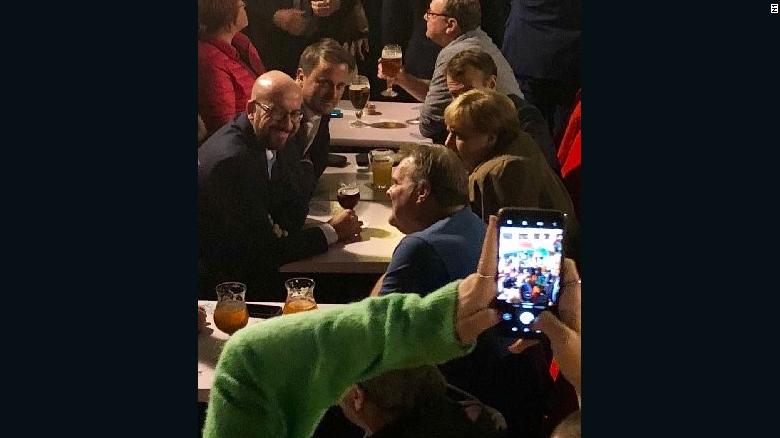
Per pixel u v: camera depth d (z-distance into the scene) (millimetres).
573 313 1991
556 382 2189
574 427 2172
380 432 1973
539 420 2211
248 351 1653
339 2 2166
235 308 2244
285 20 2154
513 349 2162
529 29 2180
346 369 1643
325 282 2266
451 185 2172
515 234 1905
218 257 2221
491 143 2203
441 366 2184
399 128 2268
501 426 2053
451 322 1636
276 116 2184
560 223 1896
